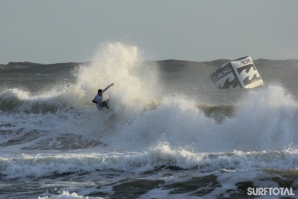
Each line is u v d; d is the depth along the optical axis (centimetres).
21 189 3809
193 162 4381
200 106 6512
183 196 3397
